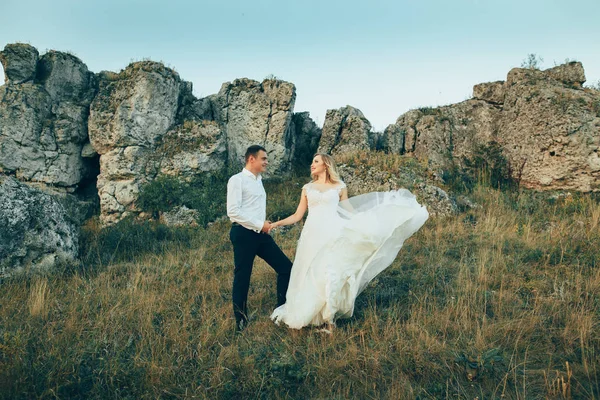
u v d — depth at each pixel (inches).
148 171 419.2
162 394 118.1
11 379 116.6
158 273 233.6
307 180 477.1
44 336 148.1
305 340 148.8
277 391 119.4
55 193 416.5
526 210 347.6
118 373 124.6
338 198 174.9
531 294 185.0
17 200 234.8
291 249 269.0
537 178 411.8
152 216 401.1
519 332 148.1
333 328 152.4
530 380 123.0
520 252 241.9
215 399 116.3
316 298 153.0
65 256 245.1
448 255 249.4
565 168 391.2
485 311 166.6
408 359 131.6
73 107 432.5
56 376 121.0
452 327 153.6
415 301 181.2
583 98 402.3
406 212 166.2
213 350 143.3
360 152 450.3
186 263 252.5
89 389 120.3
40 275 225.1
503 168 442.9
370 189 389.1
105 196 408.2
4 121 405.1
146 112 423.2
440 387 119.1
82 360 130.5
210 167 431.8
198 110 496.7
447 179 440.8
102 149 422.6
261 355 138.7
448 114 507.8
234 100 500.7
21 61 421.4
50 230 243.4
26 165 410.3
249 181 166.1
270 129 491.2
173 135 433.1
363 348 139.8
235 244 163.6
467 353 133.6
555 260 221.9
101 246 289.1
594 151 379.6
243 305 162.7
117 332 154.9
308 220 169.9
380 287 202.1
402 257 245.9
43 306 175.9
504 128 463.5
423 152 497.0
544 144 407.5
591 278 189.8
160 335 150.3
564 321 154.6
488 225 300.0
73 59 454.3
